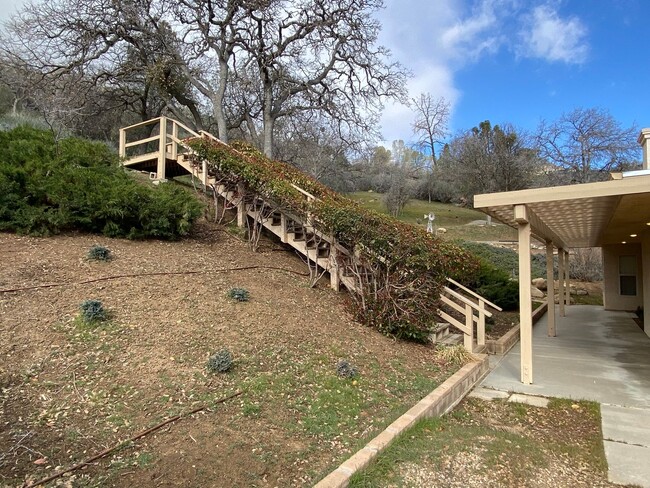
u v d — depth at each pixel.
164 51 16.03
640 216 6.15
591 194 4.55
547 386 5.24
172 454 2.60
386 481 2.65
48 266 4.97
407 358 5.22
